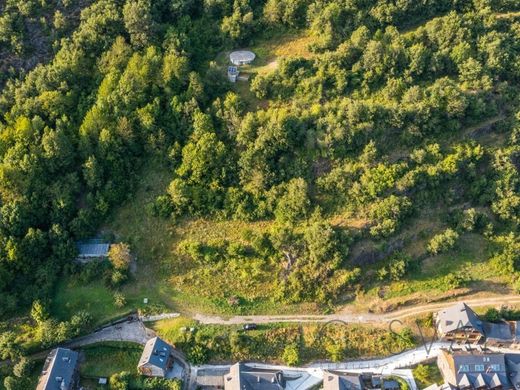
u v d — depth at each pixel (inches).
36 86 5251.0
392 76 5408.5
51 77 5255.9
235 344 4596.5
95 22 5492.1
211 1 5807.1
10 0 5487.2
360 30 5477.4
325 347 4670.3
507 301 4928.6
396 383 4495.6
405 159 5201.8
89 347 4611.2
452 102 5226.4
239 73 5561.0
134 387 4409.5
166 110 5324.8
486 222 5162.4
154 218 5142.7
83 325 4549.7
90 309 4729.3
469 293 4965.6
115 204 5187.0
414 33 5600.4
